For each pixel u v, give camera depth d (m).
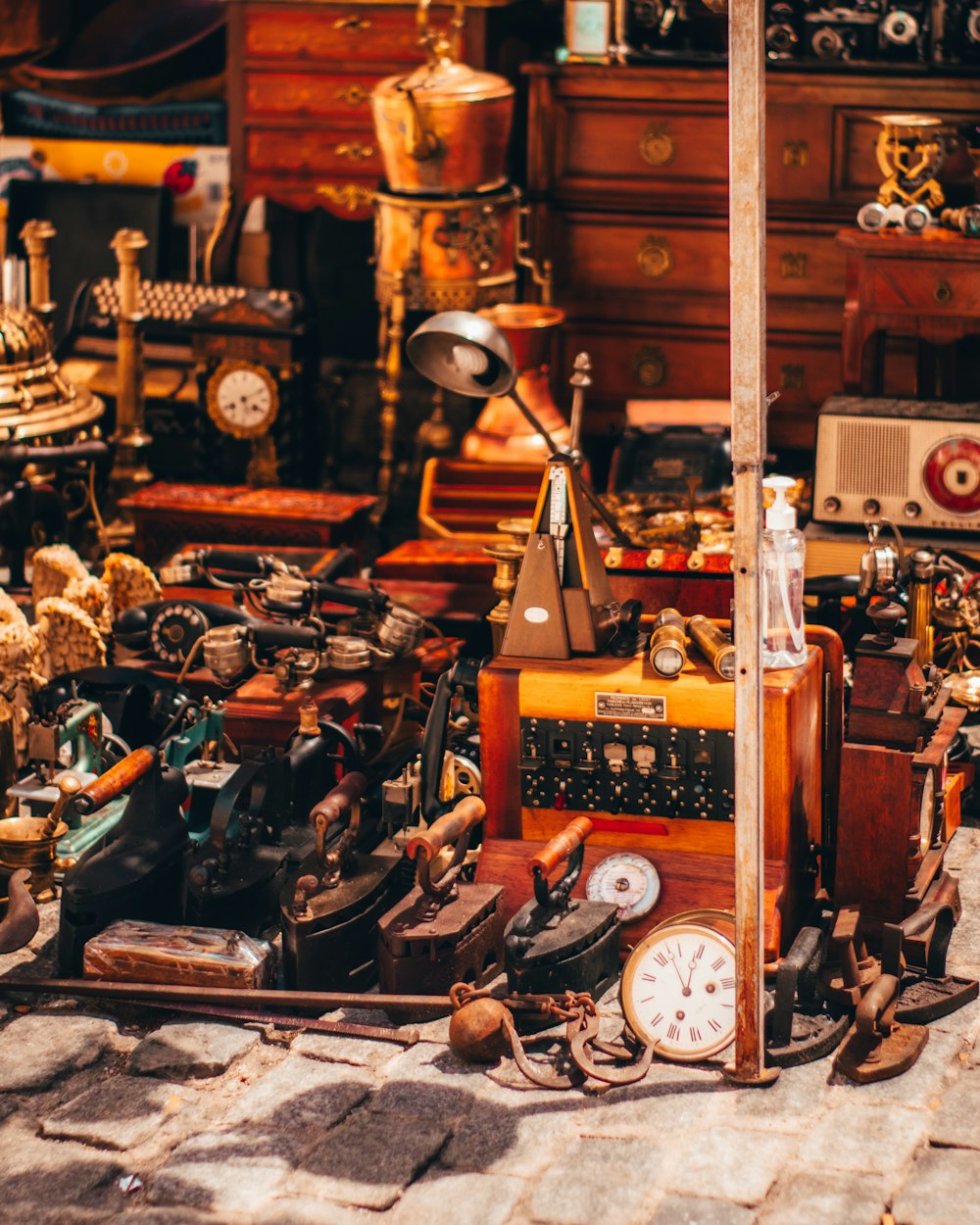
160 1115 2.82
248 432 4.53
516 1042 2.88
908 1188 2.68
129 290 4.32
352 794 3.06
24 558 4.06
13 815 3.32
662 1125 2.78
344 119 4.54
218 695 3.49
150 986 3.00
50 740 3.29
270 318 4.49
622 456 4.19
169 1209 2.68
